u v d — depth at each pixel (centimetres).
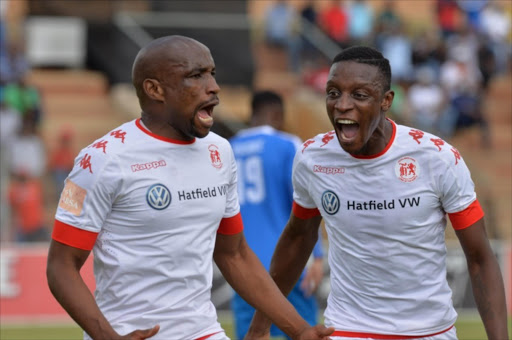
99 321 1366
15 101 5344
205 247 1461
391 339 1570
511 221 6244
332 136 1606
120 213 1413
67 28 7088
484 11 7606
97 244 1434
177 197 1425
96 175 1390
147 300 1420
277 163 2353
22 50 6981
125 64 6975
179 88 1414
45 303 3956
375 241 1560
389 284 1569
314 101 6034
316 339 1523
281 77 6875
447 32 7312
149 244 1416
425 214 1544
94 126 6469
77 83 6869
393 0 8181
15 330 3694
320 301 3906
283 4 7025
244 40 7112
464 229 1558
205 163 1466
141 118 1469
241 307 2408
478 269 1576
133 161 1411
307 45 6688
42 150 5212
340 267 1614
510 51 7831
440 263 1582
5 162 5131
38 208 4753
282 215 2362
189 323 1442
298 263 1766
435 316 1577
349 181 1564
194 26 7100
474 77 7088
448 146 1554
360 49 1498
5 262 3947
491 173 6606
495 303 1550
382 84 1485
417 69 6744
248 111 6297
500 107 7419
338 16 6875
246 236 2369
